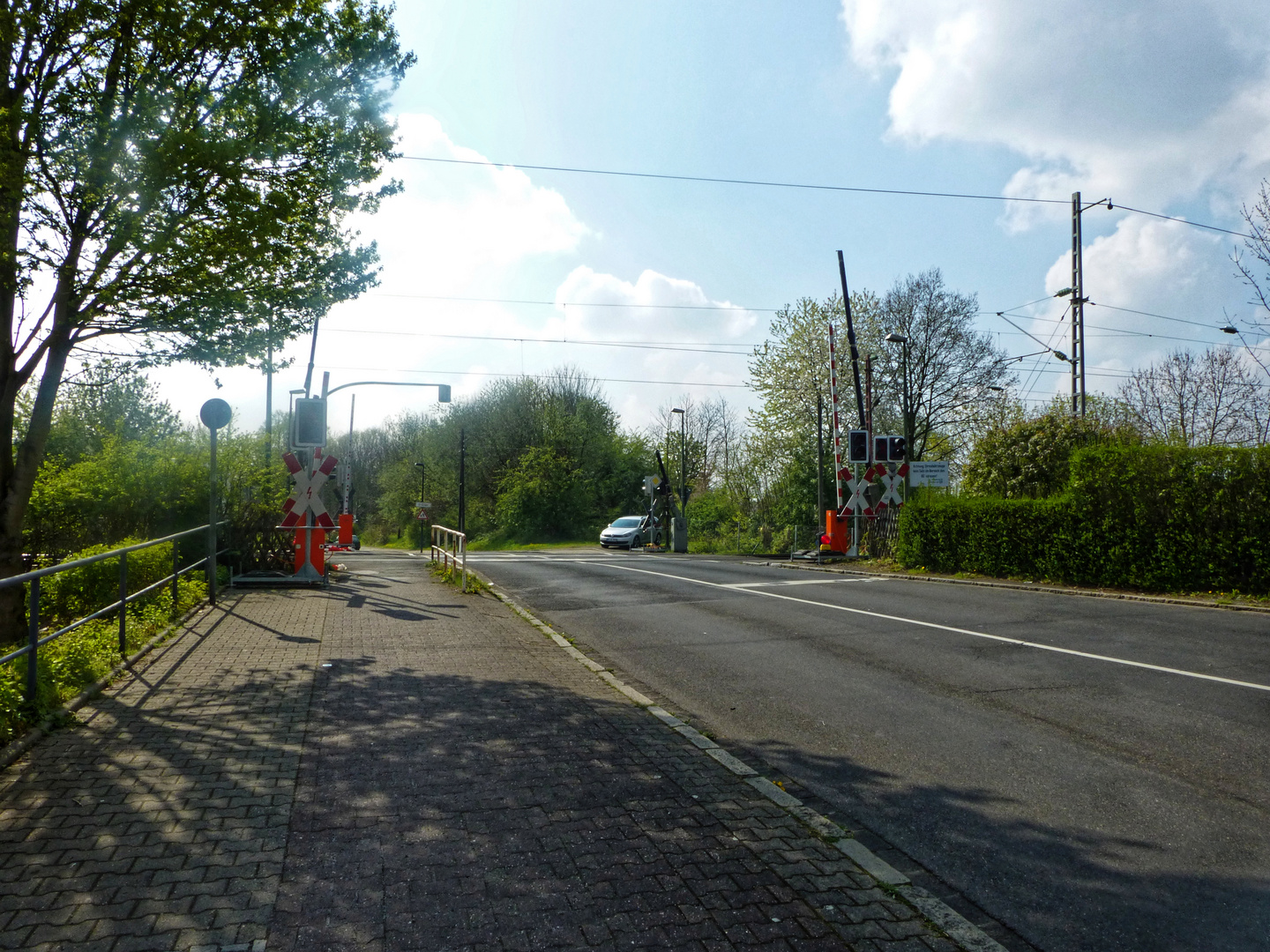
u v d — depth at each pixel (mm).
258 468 15703
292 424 15383
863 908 3441
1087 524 15062
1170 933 3406
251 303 10078
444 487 70562
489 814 4320
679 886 3594
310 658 8078
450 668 7848
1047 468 23969
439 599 13562
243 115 9102
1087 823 4555
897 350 38094
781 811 4480
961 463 38062
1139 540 14164
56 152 8445
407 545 74500
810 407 39625
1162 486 13906
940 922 3336
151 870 3604
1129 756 5676
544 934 3178
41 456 9430
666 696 7555
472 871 3682
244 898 3381
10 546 9195
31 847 3797
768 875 3709
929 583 17281
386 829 4090
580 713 6395
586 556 30969
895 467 23547
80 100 8617
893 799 4961
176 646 8500
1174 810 4727
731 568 22484
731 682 8094
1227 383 30328
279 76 9211
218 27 8789
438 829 4109
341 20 9812
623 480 72062
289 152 9500
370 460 97000
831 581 17875
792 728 6484
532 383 71188
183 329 9688
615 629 11445
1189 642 9578
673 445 69562
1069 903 3678
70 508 14695
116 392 21031
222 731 5598
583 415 70250
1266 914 3555
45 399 9406
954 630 10711
